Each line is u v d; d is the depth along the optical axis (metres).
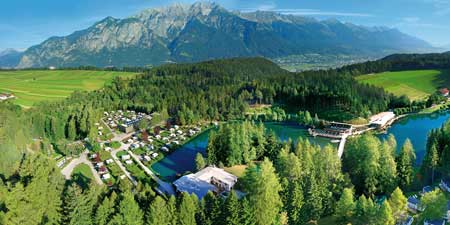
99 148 136.25
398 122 188.12
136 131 175.12
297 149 105.19
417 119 192.62
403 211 68.50
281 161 86.69
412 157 99.06
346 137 161.38
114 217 59.84
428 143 107.62
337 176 81.69
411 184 85.69
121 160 127.06
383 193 83.81
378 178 84.19
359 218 64.12
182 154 139.75
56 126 158.62
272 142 121.06
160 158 132.75
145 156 130.00
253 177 69.75
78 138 164.50
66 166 121.12
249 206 64.56
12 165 92.25
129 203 61.44
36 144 140.00
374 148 85.31
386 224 60.72
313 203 70.56
